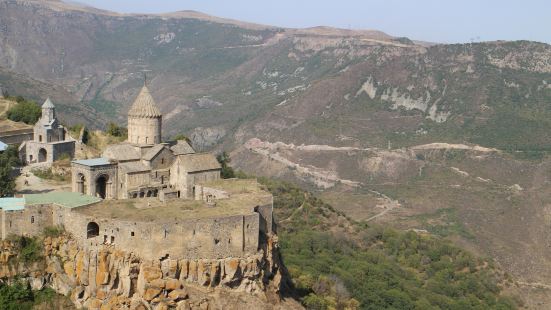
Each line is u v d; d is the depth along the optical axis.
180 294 99.62
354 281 177.88
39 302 103.00
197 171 136.12
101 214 106.06
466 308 184.75
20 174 152.50
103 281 101.06
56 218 109.31
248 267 107.62
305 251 196.88
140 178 134.38
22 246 106.50
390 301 174.25
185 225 102.62
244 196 125.12
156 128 142.00
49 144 168.88
